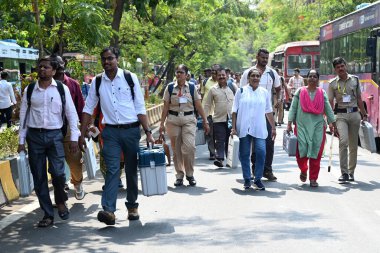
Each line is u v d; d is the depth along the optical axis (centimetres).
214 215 823
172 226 766
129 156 787
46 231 759
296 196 951
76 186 938
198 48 3625
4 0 1327
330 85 1095
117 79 778
